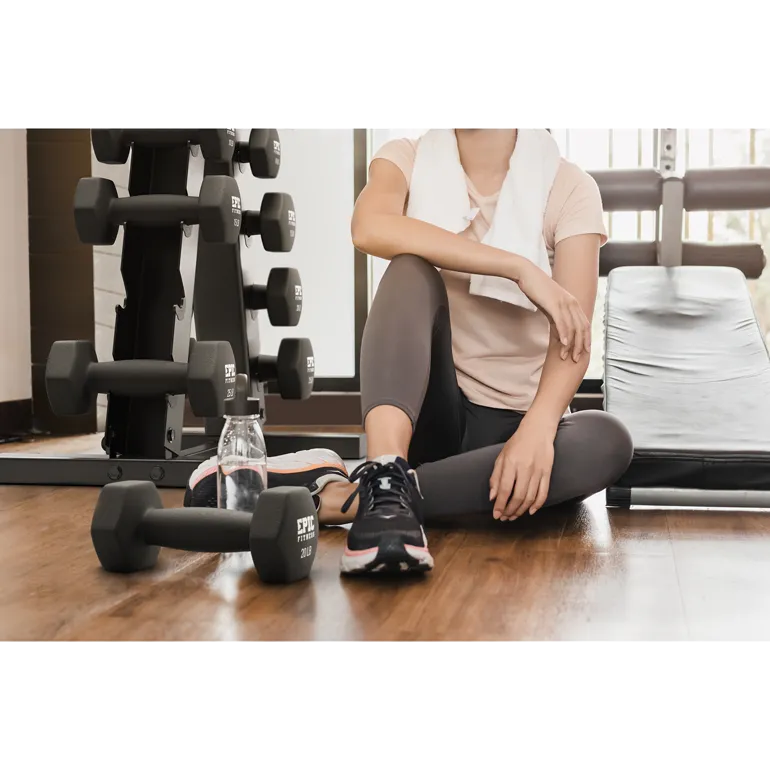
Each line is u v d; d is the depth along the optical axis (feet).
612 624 3.75
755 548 5.28
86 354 7.55
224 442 5.22
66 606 4.08
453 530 5.81
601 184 8.99
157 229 7.86
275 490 4.52
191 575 4.66
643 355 7.60
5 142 11.71
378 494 4.51
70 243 12.11
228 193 7.60
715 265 9.20
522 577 4.58
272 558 4.37
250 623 3.79
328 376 13.53
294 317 9.56
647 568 4.77
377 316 4.95
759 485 6.16
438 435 5.56
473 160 5.86
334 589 4.36
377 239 5.25
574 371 5.17
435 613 3.93
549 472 5.04
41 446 10.98
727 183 8.83
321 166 13.32
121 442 8.11
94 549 5.15
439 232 5.17
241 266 9.27
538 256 5.53
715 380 7.24
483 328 5.81
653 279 8.72
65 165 12.05
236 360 9.35
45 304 12.21
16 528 6.05
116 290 12.32
